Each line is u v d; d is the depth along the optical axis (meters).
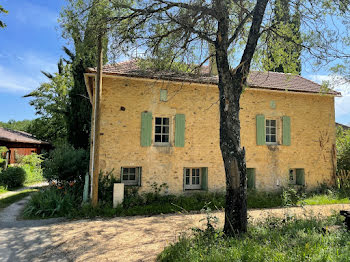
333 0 5.78
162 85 9.30
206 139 9.83
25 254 4.65
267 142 10.91
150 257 4.38
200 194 9.48
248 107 10.47
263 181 10.39
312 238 4.26
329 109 11.77
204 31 5.89
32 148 20.25
